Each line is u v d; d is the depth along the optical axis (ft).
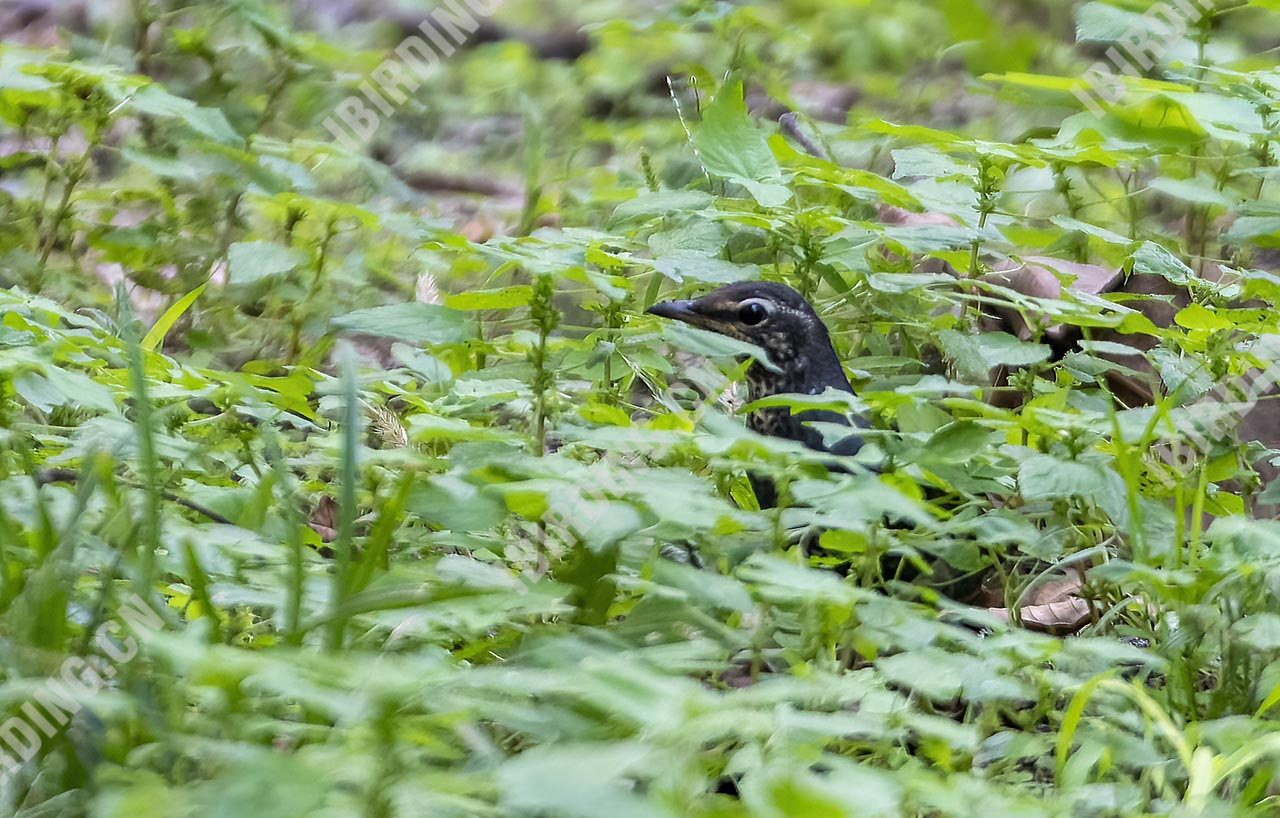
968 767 17.28
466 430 19.81
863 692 15.21
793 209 34.22
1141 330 27.22
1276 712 20.25
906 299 36.94
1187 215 42.34
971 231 30.42
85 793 14.66
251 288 39.06
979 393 21.85
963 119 62.80
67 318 24.62
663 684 12.51
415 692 12.35
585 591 19.79
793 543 22.99
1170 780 17.87
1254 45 49.57
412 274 45.27
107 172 47.32
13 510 19.21
